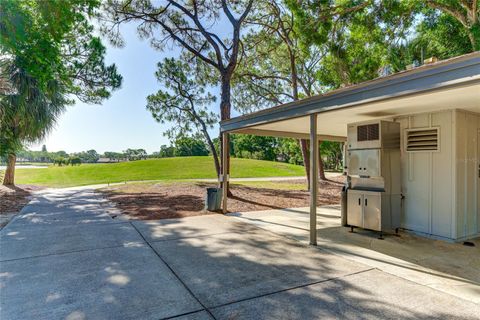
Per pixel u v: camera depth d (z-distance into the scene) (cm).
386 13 982
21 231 597
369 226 565
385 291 320
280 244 508
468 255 446
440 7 945
